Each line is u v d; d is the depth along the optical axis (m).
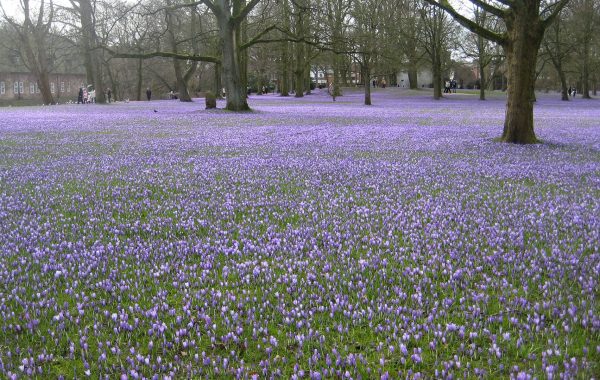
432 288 4.56
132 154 13.84
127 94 103.88
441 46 69.38
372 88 95.94
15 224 6.67
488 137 18.75
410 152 14.28
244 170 11.09
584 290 4.45
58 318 3.96
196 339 3.76
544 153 14.16
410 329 3.79
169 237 6.18
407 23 60.66
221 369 3.34
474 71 129.62
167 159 12.84
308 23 44.38
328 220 6.93
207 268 5.15
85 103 58.94
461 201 8.05
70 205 7.86
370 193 8.74
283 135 19.52
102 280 4.80
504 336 3.61
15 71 104.00
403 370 3.33
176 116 32.22
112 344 3.68
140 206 7.75
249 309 4.16
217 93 73.75
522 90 16.50
